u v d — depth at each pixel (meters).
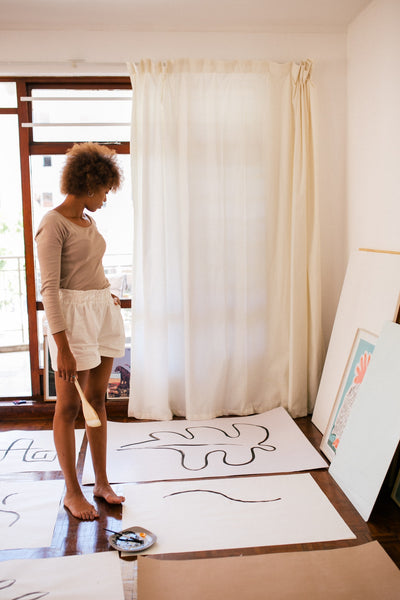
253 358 3.68
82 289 2.37
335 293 3.78
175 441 3.23
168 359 3.62
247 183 3.54
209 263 3.56
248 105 3.50
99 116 3.64
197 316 3.57
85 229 2.35
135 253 3.52
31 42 3.49
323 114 3.66
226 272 3.61
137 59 3.54
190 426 3.47
